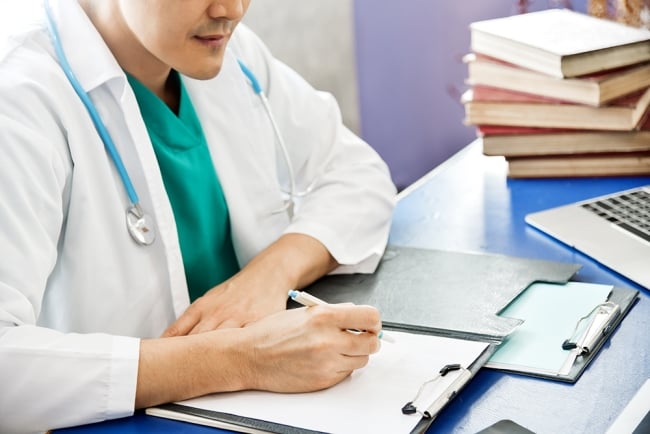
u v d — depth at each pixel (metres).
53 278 1.06
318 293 1.10
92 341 0.87
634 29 1.49
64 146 1.02
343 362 0.84
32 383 0.85
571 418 0.79
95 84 1.06
